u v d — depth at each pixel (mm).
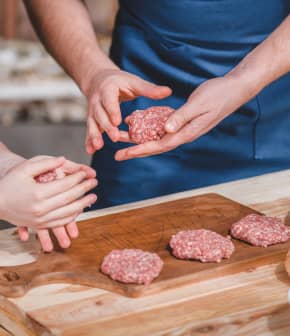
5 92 4035
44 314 1398
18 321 1440
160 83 2303
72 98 4609
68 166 1646
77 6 2242
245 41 2232
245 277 1574
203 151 2291
